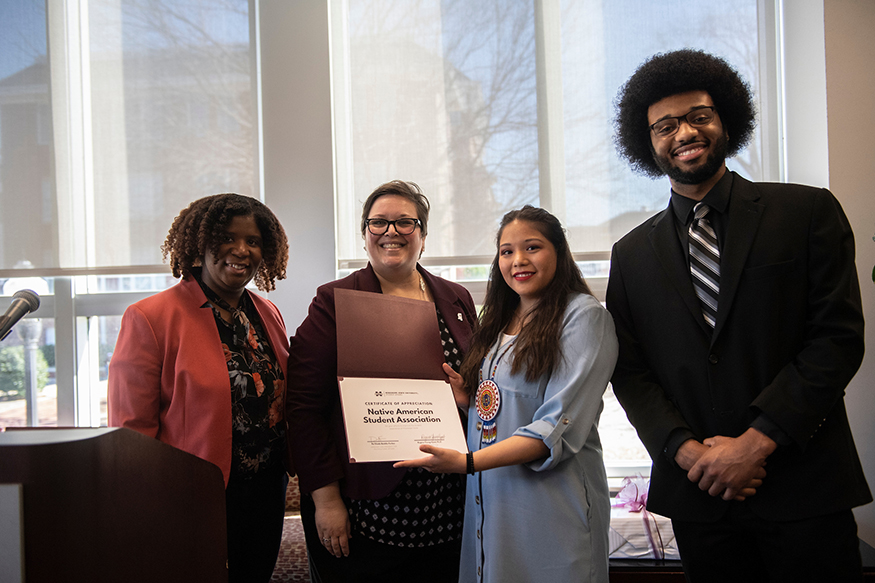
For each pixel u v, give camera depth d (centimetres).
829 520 121
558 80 248
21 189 246
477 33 250
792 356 128
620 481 247
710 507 130
